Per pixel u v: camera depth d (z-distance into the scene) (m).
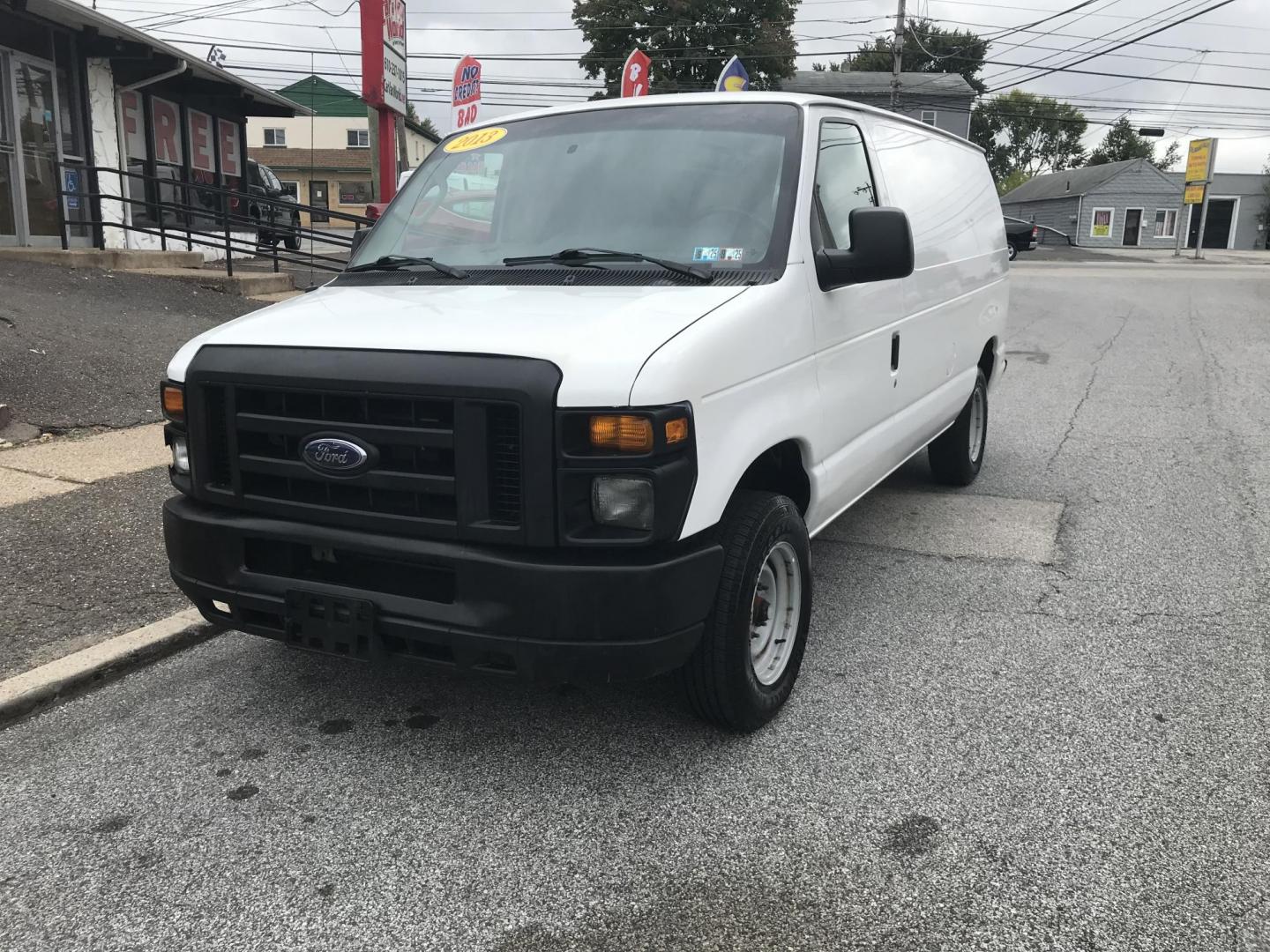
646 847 2.87
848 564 5.27
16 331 8.64
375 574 3.04
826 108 4.14
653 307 3.11
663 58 39.88
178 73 15.15
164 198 17.03
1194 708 3.68
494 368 2.78
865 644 4.26
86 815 3.03
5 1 11.74
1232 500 6.38
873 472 4.56
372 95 12.68
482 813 3.04
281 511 3.11
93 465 6.32
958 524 5.93
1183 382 10.77
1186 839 2.89
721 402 3.00
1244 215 56.47
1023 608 4.66
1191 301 19.72
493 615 2.82
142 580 4.65
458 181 4.21
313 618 3.08
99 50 14.23
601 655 2.80
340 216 14.20
